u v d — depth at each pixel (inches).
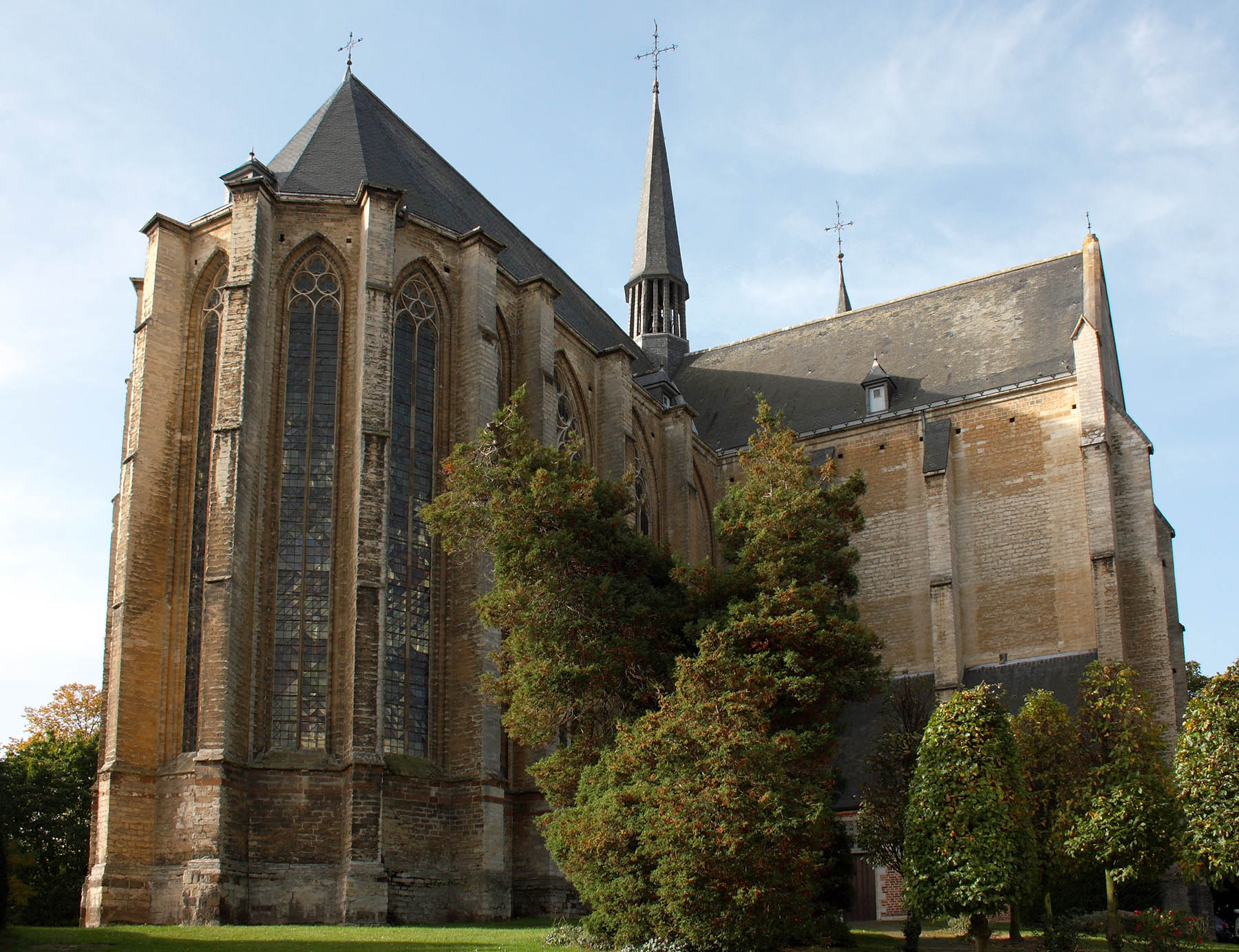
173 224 1729.8
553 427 1900.8
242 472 1528.1
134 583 1574.8
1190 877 1221.7
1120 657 2026.3
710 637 1258.6
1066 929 1258.0
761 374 2871.6
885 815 1327.5
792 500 1381.6
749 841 1037.2
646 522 2340.1
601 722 1312.7
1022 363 2416.3
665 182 3314.5
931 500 2297.0
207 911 1348.4
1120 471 2166.6
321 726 1523.1
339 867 1427.2
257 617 1533.0
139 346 1702.8
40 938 1061.1
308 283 1696.6
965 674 2217.0
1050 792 1384.1
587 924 1100.5
